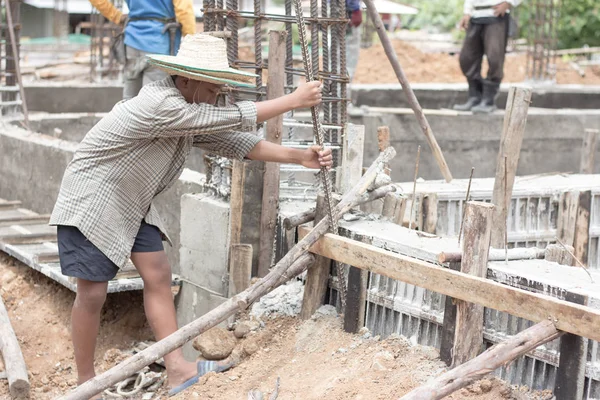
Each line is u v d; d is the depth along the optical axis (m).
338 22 5.46
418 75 15.63
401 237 4.70
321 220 4.80
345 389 4.26
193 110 4.29
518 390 4.03
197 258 5.73
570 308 3.59
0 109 9.36
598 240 6.52
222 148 4.68
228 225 5.45
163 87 4.40
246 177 5.41
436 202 6.21
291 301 5.32
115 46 7.57
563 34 20.19
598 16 19.98
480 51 10.88
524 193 6.38
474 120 10.88
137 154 4.44
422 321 4.57
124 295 6.76
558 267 4.18
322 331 4.93
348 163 5.37
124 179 4.47
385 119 10.52
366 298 4.86
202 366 4.79
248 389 4.57
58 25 18.50
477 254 4.09
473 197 6.41
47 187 7.86
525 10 19.14
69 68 13.57
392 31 18.86
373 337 4.77
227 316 4.46
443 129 10.81
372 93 11.59
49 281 6.94
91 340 4.80
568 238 6.34
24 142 8.17
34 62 15.48
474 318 4.14
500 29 10.52
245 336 5.12
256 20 5.38
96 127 4.47
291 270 4.79
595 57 19.75
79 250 4.52
